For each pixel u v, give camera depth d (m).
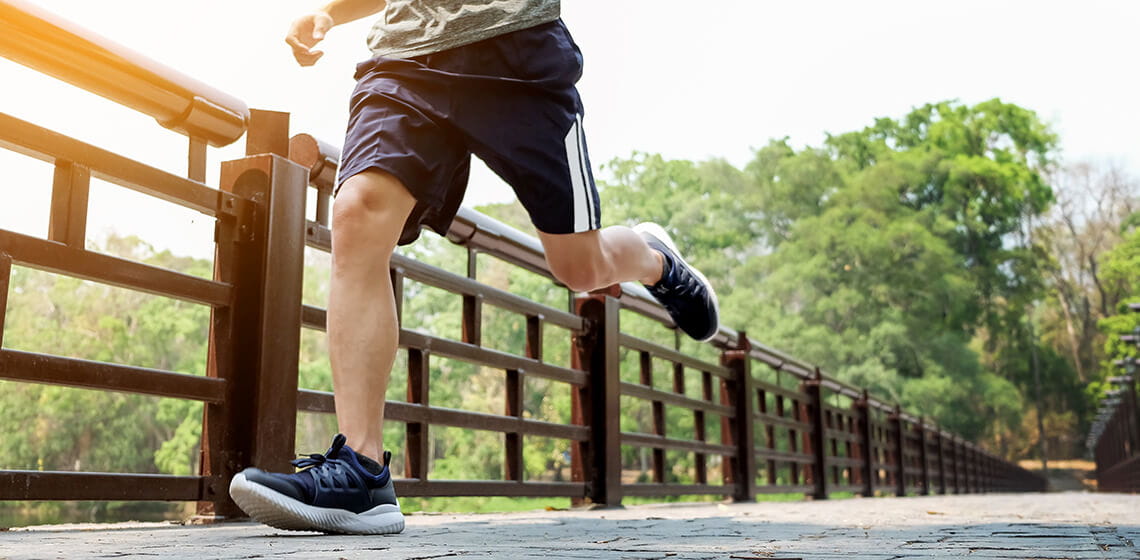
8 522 21.45
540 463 32.16
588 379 3.62
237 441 1.98
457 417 2.81
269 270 2.04
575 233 1.78
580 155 1.69
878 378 34.34
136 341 29.67
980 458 20.28
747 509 3.37
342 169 1.60
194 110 1.94
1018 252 51.38
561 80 1.64
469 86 1.58
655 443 4.07
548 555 1.04
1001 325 50.84
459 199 1.72
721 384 5.29
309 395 2.17
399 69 1.59
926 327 38.28
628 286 3.79
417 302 34.28
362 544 1.24
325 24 1.76
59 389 27.17
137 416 28.16
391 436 29.12
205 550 1.12
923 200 50.16
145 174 1.81
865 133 57.84
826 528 1.72
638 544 1.25
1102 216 59.97
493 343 33.81
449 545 1.22
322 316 2.28
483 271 35.28
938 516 2.51
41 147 1.61
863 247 37.75
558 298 34.00
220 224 2.03
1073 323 59.44
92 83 1.76
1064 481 51.56
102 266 1.71
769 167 45.09
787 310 38.25
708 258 39.75
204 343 30.66
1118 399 22.70
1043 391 54.28
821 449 6.88
